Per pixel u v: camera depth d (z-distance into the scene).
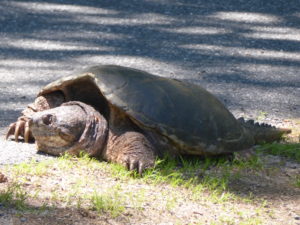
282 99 9.09
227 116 6.68
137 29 12.05
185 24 12.37
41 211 5.00
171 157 6.47
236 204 5.66
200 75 9.95
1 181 5.50
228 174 6.28
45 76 9.64
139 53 10.88
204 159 6.66
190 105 6.41
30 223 4.79
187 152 6.39
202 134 6.34
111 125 6.36
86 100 6.81
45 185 5.58
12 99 8.57
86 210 5.08
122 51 10.95
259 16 12.84
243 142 6.66
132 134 6.22
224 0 13.67
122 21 12.43
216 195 5.80
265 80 9.86
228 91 9.30
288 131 7.51
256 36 11.86
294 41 11.68
